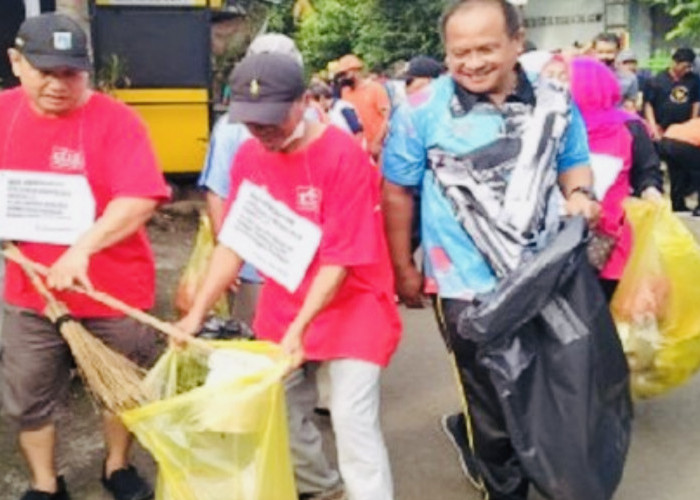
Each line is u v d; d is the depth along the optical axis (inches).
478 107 137.9
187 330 133.6
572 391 132.1
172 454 117.7
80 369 137.2
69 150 139.3
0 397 186.1
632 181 191.2
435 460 180.2
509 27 135.3
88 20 359.6
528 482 150.7
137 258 147.7
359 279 132.7
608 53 336.5
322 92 385.1
